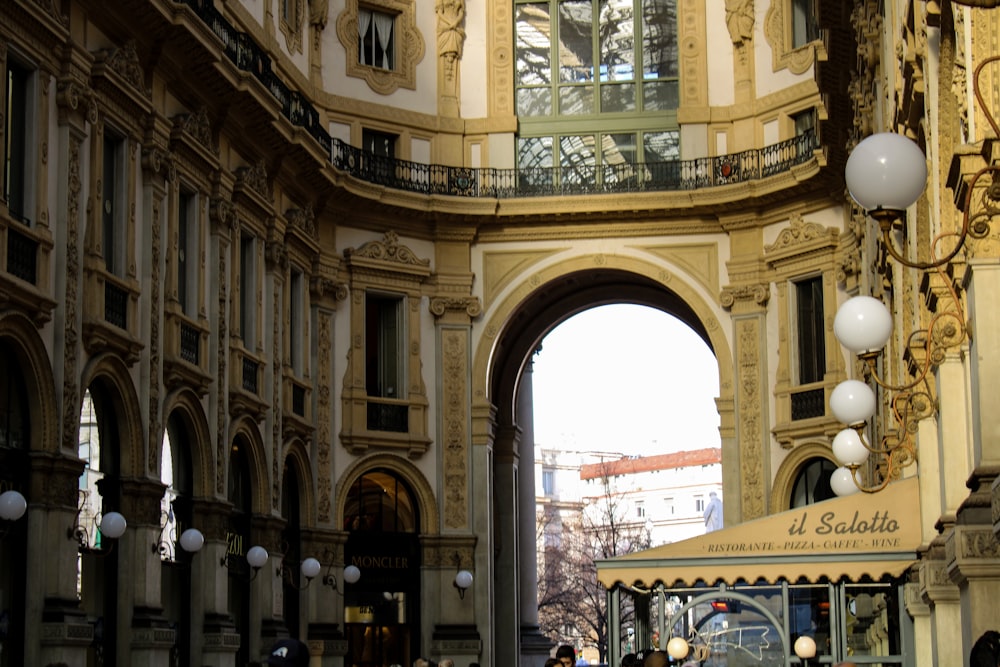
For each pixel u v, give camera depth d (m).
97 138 19.67
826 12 22.72
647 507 94.62
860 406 12.09
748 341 30.27
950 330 12.77
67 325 18.52
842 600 15.48
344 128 30.83
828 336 28.83
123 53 20.52
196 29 21.83
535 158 32.31
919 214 14.89
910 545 15.14
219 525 23.17
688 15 31.80
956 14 11.20
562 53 32.66
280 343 26.89
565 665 12.81
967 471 13.56
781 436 29.52
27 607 17.59
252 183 25.56
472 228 31.28
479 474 30.75
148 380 20.91
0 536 16.88
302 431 28.05
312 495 28.72
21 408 17.91
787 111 30.38
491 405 31.11
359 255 30.22
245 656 25.20
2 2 17.03
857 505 15.45
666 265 31.06
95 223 19.48
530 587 36.84
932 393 14.79
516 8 32.84
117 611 20.19
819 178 28.66
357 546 30.19
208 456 23.06
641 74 32.31
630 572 15.55
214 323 23.78
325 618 28.67
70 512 18.30
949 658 14.08
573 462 105.06
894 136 7.45
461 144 32.06
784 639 15.73
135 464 20.41
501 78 32.22
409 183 30.88
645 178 31.39
